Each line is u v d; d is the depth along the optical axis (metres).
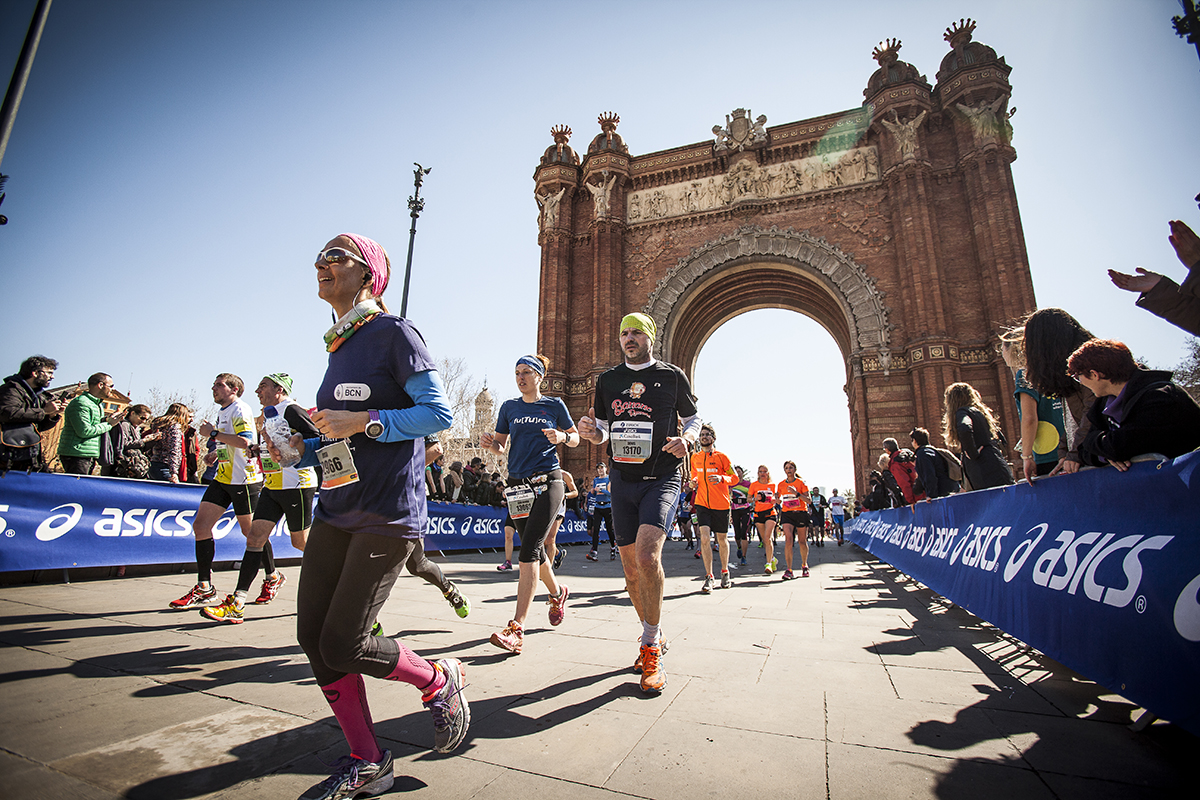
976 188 22.03
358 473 2.05
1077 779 2.03
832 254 24.02
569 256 28.39
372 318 2.27
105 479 6.85
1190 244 2.91
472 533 13.26
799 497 9.23
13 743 2.28
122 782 1.99
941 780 2.03
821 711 2.76
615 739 2.42
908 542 8.02
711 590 7.26
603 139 28.86
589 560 13.07
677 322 26.31
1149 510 2.66
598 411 3.96
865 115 24.92
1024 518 3.99
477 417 49.00
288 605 5.63
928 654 3.88
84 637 4.07
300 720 2.61
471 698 2.96
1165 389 2.73
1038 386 3.89
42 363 6.39
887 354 22.30
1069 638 2.96
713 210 26.55
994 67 22.44
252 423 5.33
